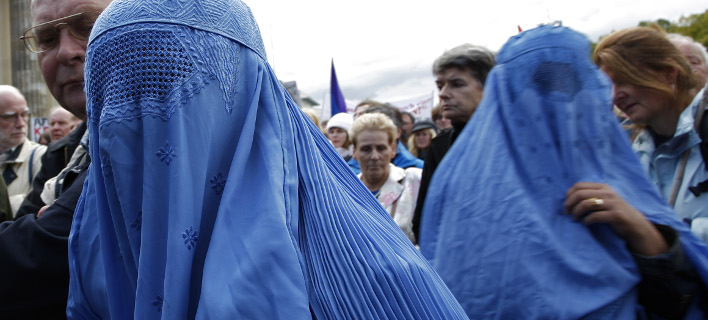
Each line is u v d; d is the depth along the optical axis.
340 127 4.83
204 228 0.97
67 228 1.31
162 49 0.94
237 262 0.87
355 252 0.96
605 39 2.12
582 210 1.43
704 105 1.94
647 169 2.16
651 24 2.12
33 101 13.83
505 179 1.53
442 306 1.03
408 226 3.26
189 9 0.97
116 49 0.95
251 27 1.07
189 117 0.94
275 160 0.95
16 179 3.84
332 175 1.08
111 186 1.01
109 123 0.94
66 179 1.61
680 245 1.45
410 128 6.65
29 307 1.26
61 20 1.52
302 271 0.89
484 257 1.50
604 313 1.38
